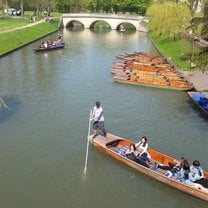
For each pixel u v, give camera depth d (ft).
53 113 103.96
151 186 68.18
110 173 72.28
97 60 186.19
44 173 72.43
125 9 451.12
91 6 453.17
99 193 66.39
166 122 99.96
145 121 100.32
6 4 357.20
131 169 73.05
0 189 66.85
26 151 80.89
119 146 80.74
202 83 136.36
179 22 219.61
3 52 190.70
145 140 74.02
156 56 195.83
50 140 86.33
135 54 196.65
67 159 77.71
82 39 277.03
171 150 83.66
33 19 331.98
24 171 72.95
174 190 66.64
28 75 148.56
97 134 85.30
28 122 96.63
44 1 379.35
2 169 73.46
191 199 64.54
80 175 71.77
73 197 65.10
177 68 163.32
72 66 169.37
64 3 438.81
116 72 150.51
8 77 144.25
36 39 253.44
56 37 280.31
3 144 83.82
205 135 91.97
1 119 98.37
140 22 366.22
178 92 129.39
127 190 67.15
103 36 306.55
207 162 78.79
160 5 248.52
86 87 132.77
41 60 181.06
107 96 122.42
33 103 112.47
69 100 116.67
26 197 64.80
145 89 132.16
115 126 96.07
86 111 106.63
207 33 116.26
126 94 125.39
